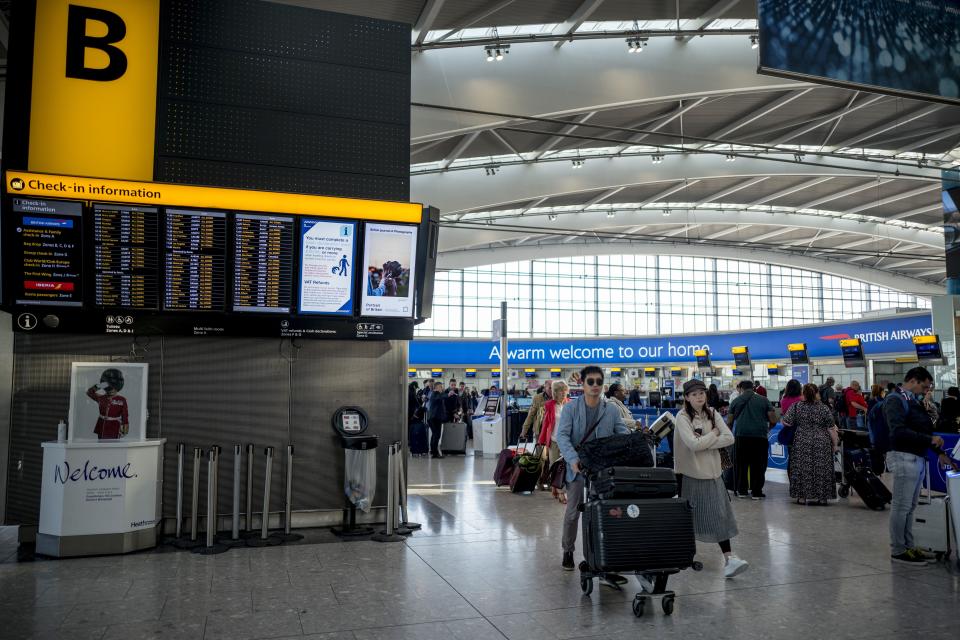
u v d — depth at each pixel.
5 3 10.55
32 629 3.87
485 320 42.78
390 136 7.24
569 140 22.30
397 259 6.95
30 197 5.89
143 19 6.51
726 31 15.48
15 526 6.68
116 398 5.92
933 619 4.07
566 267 44.66
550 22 14.81
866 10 5.36
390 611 4.20
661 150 24.73
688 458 5.09
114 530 5.68
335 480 6.93
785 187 30.30
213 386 6.60
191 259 6.32
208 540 5.90
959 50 5.56
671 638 3.76
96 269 6.09
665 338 35.50
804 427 8.48
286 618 4.07
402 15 13.45
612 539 4.24
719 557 5.67
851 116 21.23
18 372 6.14
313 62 7.02
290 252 6.60
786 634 3.82
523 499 8.76
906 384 5.73
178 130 6.55
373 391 7.12
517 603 4.38
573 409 5.18
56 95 6.25
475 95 16.27
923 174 26.44
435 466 12.96
